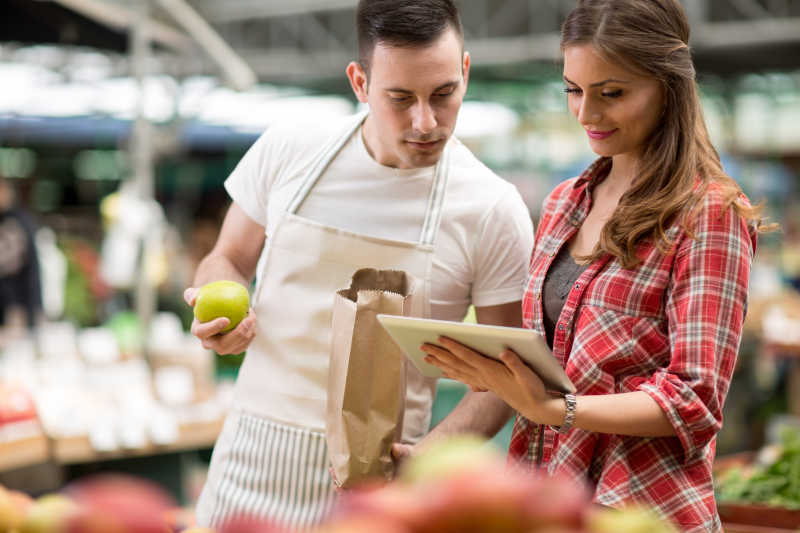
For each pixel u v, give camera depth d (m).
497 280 2.05
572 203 1.85
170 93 7.64
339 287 2.01
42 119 10.07
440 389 4.30
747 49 9.26
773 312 7.12
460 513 0.85
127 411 3.73
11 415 3.42
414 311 1.79
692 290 1.59
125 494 0.98
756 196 11.48
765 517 2.75
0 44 5.61
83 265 8.83
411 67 1.75
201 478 4.11
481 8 9.45
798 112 12.27
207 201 11.70
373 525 0.84
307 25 10.04
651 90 1.64
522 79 10.34
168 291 8.30
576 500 0.87
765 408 7.12
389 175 2.04
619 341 1.66
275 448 2.03
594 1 1.64
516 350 1.50
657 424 1.57
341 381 1.75
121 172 11.31
